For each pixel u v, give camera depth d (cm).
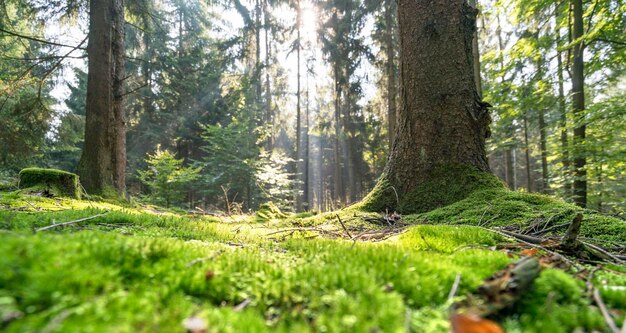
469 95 511
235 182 1603
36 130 992
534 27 1211
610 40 795
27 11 902
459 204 439
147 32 1118
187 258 160
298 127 2253
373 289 124
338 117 2266
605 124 832
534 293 132
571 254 238
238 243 277
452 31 516
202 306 119
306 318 115
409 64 537
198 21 2200
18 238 133
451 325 100
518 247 249
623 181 1167
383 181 546
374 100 2083
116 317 96
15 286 103
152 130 1920
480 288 132
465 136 500
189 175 1146
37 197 524
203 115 1964
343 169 3456
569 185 1092
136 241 166
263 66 2119
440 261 177
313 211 771
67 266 117
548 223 340
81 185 737
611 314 128
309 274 144
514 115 1016
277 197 1805
